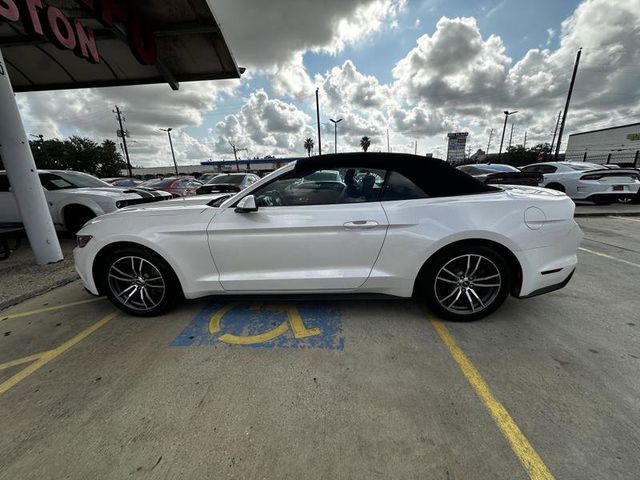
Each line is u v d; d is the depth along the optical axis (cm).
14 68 653
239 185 929
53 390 202
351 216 253
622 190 821
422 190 259
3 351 249
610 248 497
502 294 260
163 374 214
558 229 251
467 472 141
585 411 173
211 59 666
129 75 708
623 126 3231
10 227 513
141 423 173
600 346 233
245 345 246
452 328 262
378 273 259
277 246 260
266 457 151
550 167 962
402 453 151
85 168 4316
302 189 269
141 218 278
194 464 148
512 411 174
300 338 253
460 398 185
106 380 210
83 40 471
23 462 152
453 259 257
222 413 178
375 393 191
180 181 1247
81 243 288
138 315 296
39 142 4219
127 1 499
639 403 178
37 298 353
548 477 138
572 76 1831
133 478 143
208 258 270
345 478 140
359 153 269
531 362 216
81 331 275
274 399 188
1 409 187
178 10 523
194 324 279
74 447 159
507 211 248
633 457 146
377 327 266
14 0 371
